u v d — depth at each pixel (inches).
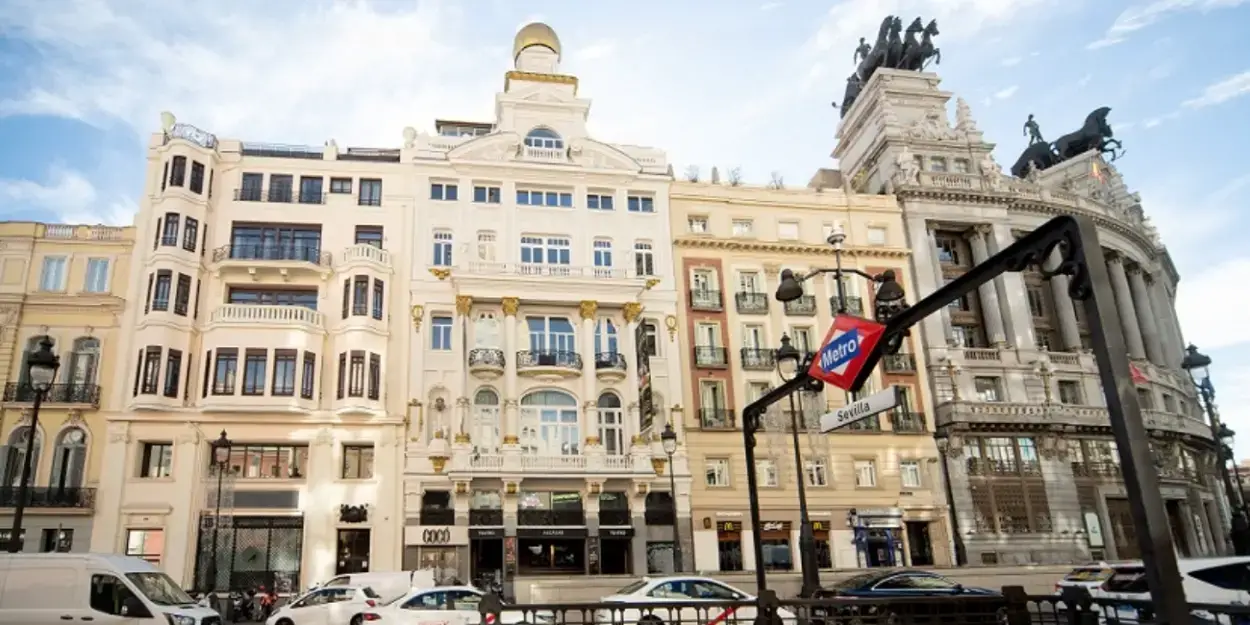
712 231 1803.6
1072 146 2479.1
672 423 1594.5
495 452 1515.7
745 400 1685.5
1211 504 2159.2
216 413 1440.7
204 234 1547.7
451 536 1433.3
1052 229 333.1
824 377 523.2
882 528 1637.6
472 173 1692.9
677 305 1706.4
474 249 1647.4
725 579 978.7
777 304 1775.3
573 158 1754.4
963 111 2118.6
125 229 1536.7
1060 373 1900.8
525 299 1594.5
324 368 1517.0
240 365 1455.5
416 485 1461.6
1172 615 264.4
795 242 1809.8
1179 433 2015.3
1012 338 1886.1
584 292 1624.0
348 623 888.3
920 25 2194.9
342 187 1651.1
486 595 449.7
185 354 1465.3
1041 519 1721.2
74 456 1419.8
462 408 1510.8
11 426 1408.7
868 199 1903.3
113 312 1485.0
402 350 1555.1
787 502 1619.1
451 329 1585.9
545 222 1699.1
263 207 1593.3
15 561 625.0
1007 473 1742.1
